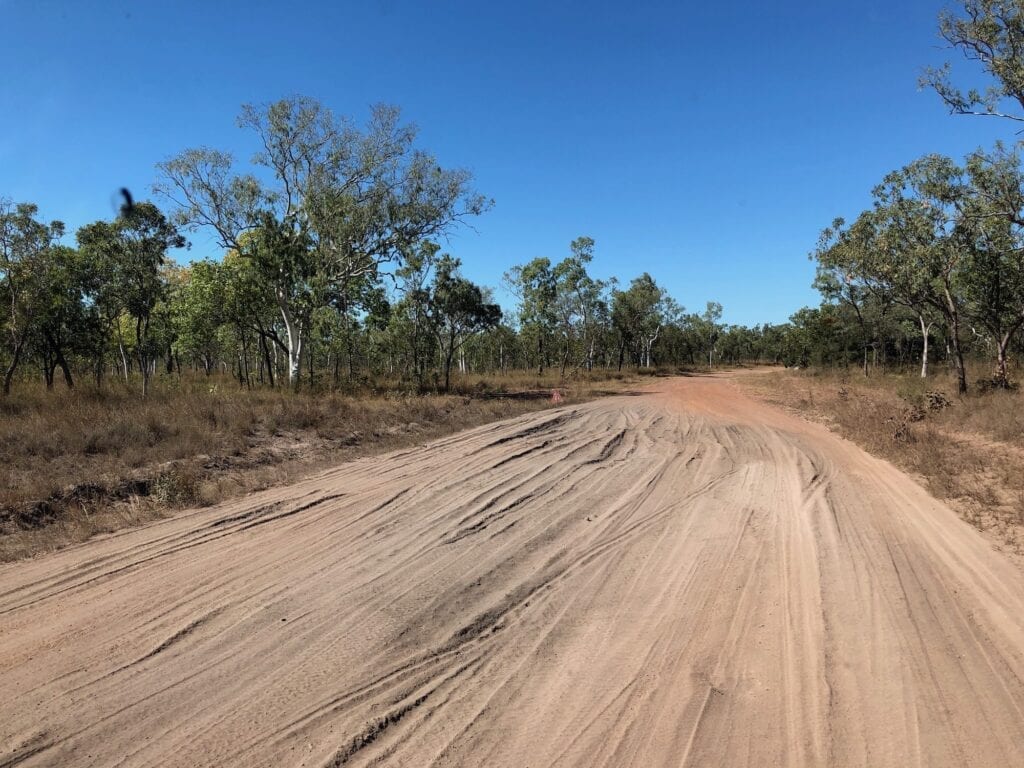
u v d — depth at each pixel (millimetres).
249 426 12531
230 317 24172
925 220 20172
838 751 3287
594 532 7137
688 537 6965
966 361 35500
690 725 3533
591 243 41375
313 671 4098
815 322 46719
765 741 3379
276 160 22828
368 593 5355
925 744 3336
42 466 8773
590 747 3344
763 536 6961
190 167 21344
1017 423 12789
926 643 4453
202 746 3309
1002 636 4543
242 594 5281
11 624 4684
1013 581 5539
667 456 11742
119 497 8039
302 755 3254
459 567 6000
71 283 20078
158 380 24375
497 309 27953
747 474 10148
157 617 4828
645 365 64812
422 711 3684
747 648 4434
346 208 22844
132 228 18266
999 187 16906
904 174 20656
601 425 16047
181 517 7473
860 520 7500
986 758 3221
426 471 10180
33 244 17016
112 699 3727
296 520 7434
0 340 20016
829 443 13352
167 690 3836
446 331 29328
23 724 3463
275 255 21906
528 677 4074
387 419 15078
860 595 5293
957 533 6895
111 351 28734
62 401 14180
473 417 17094
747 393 28000
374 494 8656
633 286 55375
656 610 5094
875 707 3686
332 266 23703
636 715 3637
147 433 10820
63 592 5277
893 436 12555
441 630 4711
